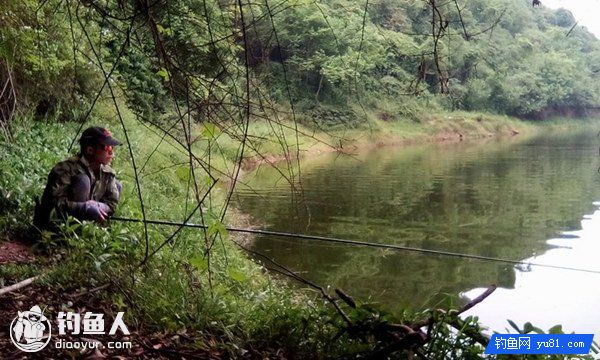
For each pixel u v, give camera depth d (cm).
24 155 709
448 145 3203
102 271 389
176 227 634
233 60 341
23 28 582
